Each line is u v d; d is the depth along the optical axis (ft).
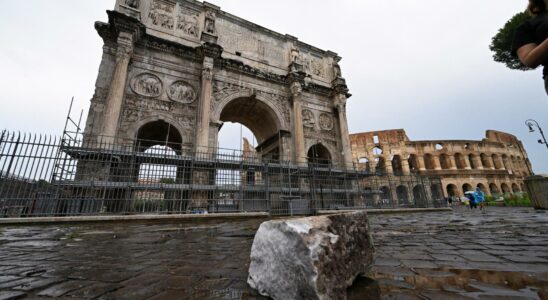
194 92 72.43
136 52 67.67
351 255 7.65
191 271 9.78
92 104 57.72
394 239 16.70
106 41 63.31
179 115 68.49
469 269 8.86
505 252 11.52
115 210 47.88
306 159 85.10
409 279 7.89
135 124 62.23
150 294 7.30
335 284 6.18
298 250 6.06
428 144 175.42
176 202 54.34
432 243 14.65
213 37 76.43
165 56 71.46
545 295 6.18
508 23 63.93
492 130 199.72
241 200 56.03
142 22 72.18
